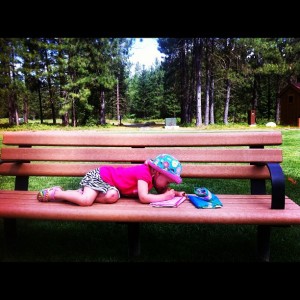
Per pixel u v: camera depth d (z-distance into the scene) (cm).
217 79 3869
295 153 959
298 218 259
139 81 7794
